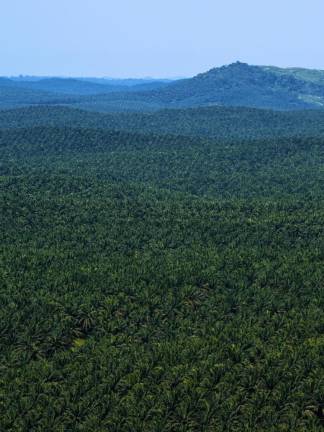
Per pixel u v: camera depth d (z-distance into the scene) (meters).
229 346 69.44
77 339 80.12
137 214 141.12
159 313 83.31
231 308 86.75
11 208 137.75
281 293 90.38
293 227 125.50
